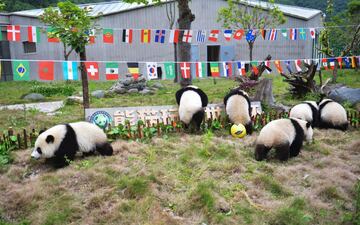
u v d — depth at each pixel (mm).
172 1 18797
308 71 11234
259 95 9562
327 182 5188
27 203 4656
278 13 18172
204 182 5016
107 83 18766
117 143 6754
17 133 7191
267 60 9953
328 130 8203
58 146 5754
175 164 5789
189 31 8062
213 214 4324
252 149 6652
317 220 4320
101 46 20141
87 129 6113
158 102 11258
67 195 4758
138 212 4363
